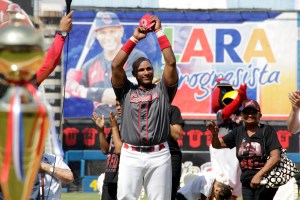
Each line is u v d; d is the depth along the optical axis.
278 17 40.00
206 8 40.31
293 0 40.59
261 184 18.42
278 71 40.00
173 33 40.06
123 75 15.12
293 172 18.50
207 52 40.00
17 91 5.70
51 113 5.69
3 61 5.66
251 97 40.00
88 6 39.66
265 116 39.84
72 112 38.97
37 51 5.68
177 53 40.00
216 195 19.58
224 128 22.94
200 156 38.84
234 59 40.03
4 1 36.78
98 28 39.53
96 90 39.22
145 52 39.25
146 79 15.12
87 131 38.81
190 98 39.69
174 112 18.58
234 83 40.06
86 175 38.50
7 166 5.56
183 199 19.59
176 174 18.48
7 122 5.53
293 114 17.91
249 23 40.03
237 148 18.86
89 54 39.44
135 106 14.98
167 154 15.21
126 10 39.66
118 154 18.00
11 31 5.64
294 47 39.97
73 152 38.59
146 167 15.09
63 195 35.75
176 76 14.89
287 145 39.00
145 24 14.62
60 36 12.23
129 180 15.17
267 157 18.66
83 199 33.00
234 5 40.34
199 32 40.03
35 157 5.68
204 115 39.56
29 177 5.72
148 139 14.96
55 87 38.88
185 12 40.03
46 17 36.84
